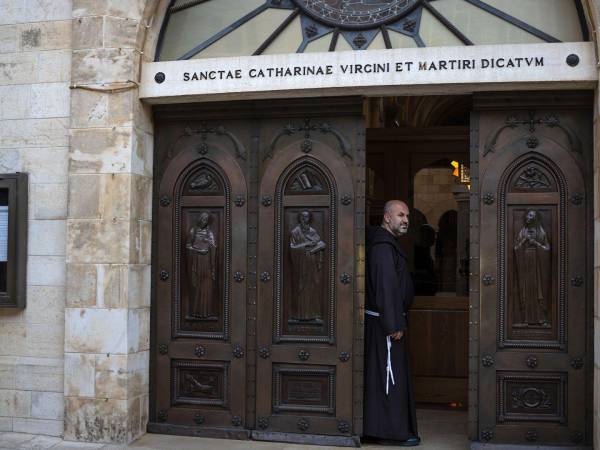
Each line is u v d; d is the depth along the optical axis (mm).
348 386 5594
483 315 5418
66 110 5914
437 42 5551
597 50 5074
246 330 5797
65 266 5859
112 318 5672
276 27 5824
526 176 5422
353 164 5652
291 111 5750
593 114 5305
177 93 5746
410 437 5633
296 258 5719
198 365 5883
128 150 5711
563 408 5320
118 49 5766
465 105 10766
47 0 5980
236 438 5750
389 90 5496
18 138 6000
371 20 5648
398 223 5734
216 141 5926
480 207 5453
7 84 6031
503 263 5418
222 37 5918
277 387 5730
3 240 5949
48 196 5930
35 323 5922
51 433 5848
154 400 5957
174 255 5980
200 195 5945
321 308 5680
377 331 5648
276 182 5781
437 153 7070
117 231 5695
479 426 5387
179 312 5961
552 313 5363
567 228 5336
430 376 6914
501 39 5469
